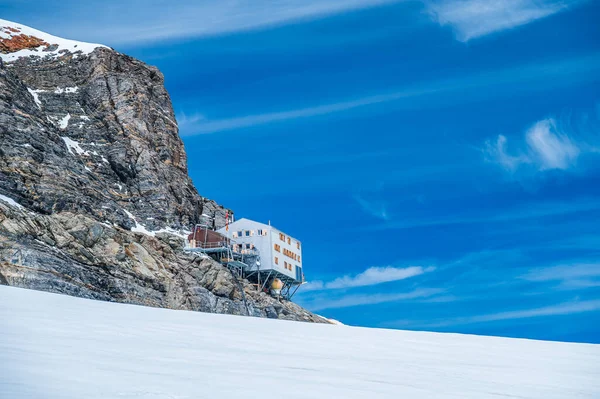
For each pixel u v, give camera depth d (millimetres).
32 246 66125
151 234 89188
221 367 16203
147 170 100375
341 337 29656
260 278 100188
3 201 69688
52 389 10641
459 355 26438
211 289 85250
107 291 69688
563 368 24266
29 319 19875
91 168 94125
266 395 12914
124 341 18734
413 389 16234
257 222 100625
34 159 82812
